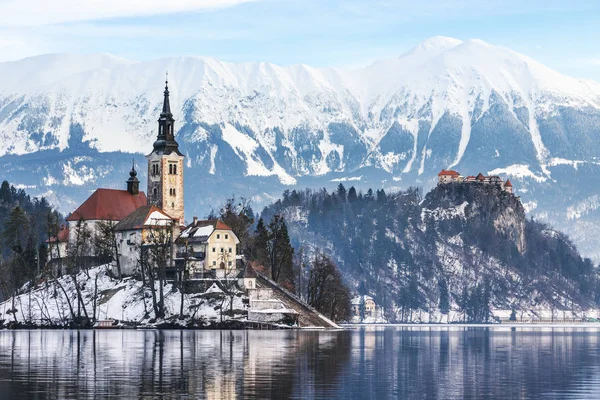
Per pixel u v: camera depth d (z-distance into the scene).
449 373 183.00
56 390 150.38
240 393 148.88
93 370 177.00
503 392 155.50
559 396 151.75
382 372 182.12
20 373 171.88
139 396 144.75
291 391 151.88
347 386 159.25
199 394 147.12
